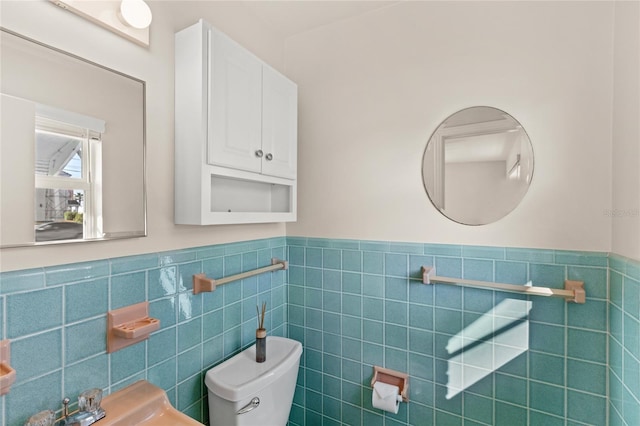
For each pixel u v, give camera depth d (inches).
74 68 33.5
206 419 49.5
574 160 44.8
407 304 56.6
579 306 44.4
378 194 59.4
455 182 52.7
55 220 31.8
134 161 39.1
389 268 58.3
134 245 39.6
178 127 43.5
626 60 38.4
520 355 48.0
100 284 35.7
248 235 59.4
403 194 57.1
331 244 64.1
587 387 43.8
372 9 59.6
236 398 43.4
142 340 40.0
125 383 38.2
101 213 35.7
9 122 29.0
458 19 52.5
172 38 43.9
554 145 45.9
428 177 54.8
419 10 55.6
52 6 31.8
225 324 53.6
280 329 67.3
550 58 46.1
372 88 59.9
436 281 52.3
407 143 56.7
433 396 54.4
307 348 66.9
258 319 61.1
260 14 60.9
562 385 45.3
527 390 47.6
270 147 53.5
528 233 47.6
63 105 32.6
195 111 41.8
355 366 61.7
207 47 42.0
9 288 28.6
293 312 68.5
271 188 63.6
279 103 55.9
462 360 52.1
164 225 43.3
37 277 30.5
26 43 30.0
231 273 54.8
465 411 51.9
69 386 32.9
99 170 35.6
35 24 30.5
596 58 43.4
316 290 65.8
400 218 57.3
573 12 44.7
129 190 38.6
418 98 55.7
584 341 44.0
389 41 58.4
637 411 34.5
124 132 38.1
